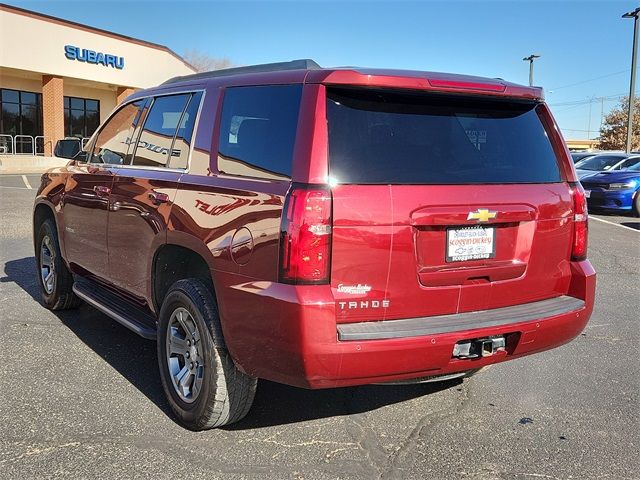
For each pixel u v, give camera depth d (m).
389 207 3.01
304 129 3.02
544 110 3.75
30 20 30.06
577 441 3.58
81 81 33.88
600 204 16.02
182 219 3.61
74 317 5.78
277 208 2.97
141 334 4.16
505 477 3.18
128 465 3.19
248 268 3.09
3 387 4.13
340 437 3.57
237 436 3.55
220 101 3.68
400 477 3.15
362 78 3.05
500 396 4.23
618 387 4.41
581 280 3.68
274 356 2.99
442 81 3.21
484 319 3.24
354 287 2.97
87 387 4.18
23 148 33.03
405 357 2.99
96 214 4.79
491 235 3.34
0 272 7.52
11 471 3.10
